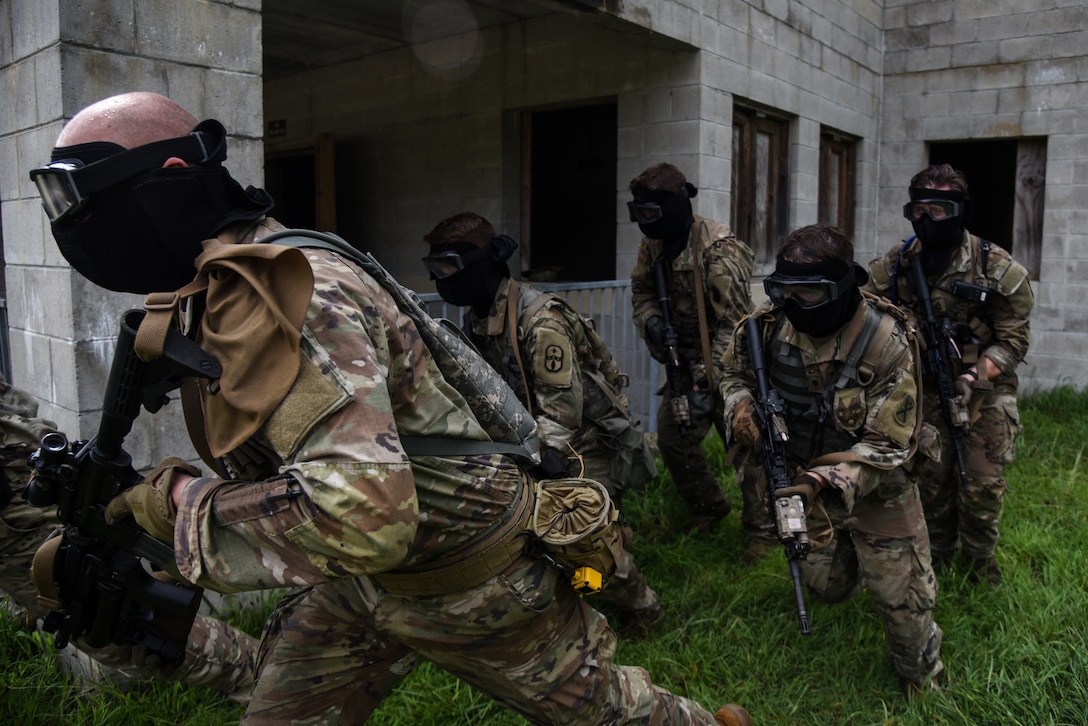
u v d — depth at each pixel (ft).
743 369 9.42
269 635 6.00
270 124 26.35
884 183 27.94
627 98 19.04
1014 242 26.23
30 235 9.35
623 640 10.05
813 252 7.76
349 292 4.25
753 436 8.80
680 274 12.83
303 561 4.00
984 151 33.14
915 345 8.32
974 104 26.08
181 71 9.09
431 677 8.92
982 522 11.30
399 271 23.39
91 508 4.70
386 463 3.93
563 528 5.42
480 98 21.08
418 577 5.12
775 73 21.24
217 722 7.91
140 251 4.26
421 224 22.72
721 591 11.23
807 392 8.59
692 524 13.78
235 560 4.14
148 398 4.43
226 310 4.02
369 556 3.89
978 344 11.46
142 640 5.13
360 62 23.44
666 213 12.31
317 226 23.39
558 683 5.65
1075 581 11.19
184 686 8.47
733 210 21.30
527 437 5.77
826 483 7.82
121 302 9.07
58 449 4.65
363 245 24.31
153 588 4.97
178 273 4.42
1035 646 9.52
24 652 8.79
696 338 13.00
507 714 8.38
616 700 5.98
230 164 9.61
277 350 3.89
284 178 27.40
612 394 10.44
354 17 19.19
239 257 3.96
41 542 7.65
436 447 4.88
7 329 11.54
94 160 4.09
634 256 19.38
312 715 5.82
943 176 11.30
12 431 7.38
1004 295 11.18
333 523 3.85
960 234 11.51
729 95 19.29
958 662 9.50
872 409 8.09
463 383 5.33
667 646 9.89
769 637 10.07
